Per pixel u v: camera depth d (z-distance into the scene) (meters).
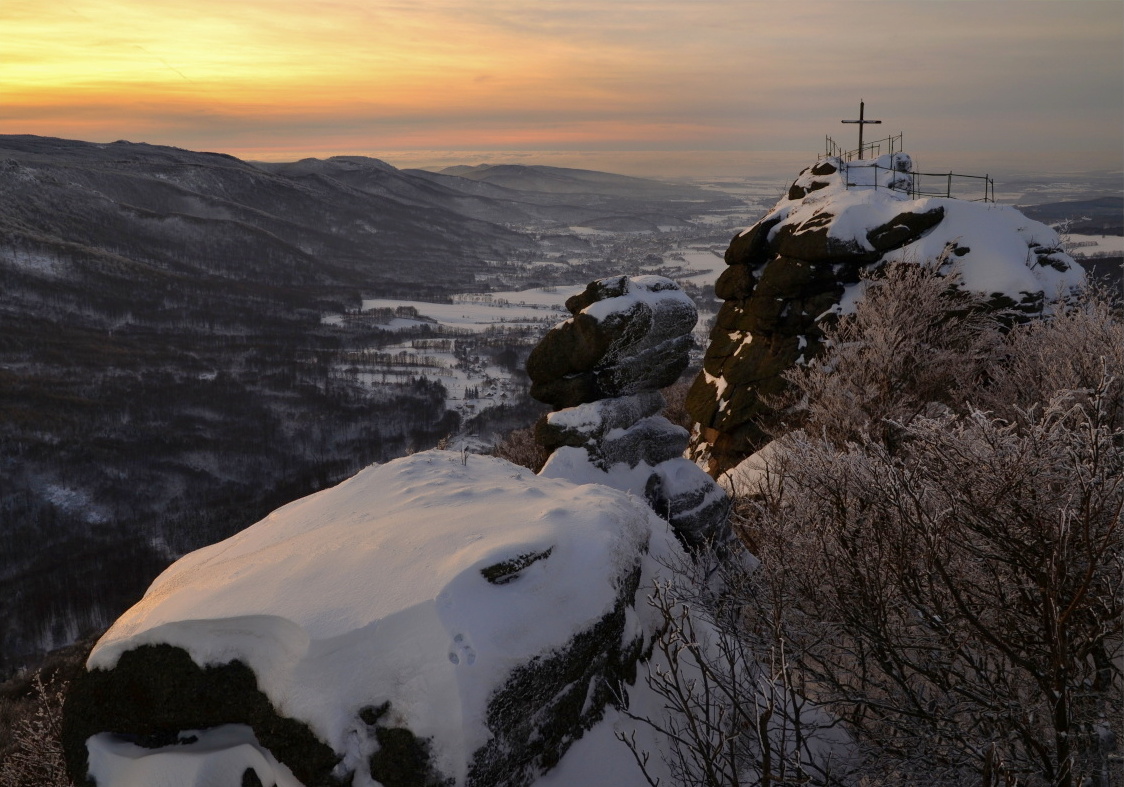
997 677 4.80
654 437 10.06
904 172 20.02
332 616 4.00
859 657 5.10
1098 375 11.45
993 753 3.72
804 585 5.44
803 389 15.30
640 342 9.82
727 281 19.77
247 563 4.84
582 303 10.06
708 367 20.08
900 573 4.60
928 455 5.04
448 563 4.35
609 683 4.81
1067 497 4.35
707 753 3.88
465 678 3.79
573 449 9.55
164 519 98.81
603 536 5.19
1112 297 14.13
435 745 3.64
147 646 4.30
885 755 4.60
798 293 17.70
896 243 16.92
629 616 5.11
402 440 130.88
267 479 115.75
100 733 4.46
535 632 4.25
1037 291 15.19
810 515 5.47
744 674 5.05
